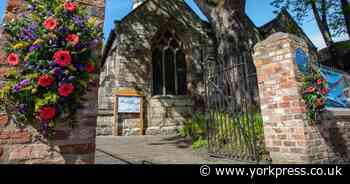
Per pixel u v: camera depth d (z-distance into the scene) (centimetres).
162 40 1246
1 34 234
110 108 1057
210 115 596
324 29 1372
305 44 492
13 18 244
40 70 219
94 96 262
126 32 1154
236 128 536
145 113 1101
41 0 244
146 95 1121
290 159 423
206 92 625
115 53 1174
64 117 238
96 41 251
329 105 505
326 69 553
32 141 228
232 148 514
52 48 226
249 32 1438
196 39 1293
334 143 463
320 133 438
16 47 221
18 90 214
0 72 225
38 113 224
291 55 450
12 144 221
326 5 1371
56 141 237
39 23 233
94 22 259
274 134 457
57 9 239
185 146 695
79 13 251
